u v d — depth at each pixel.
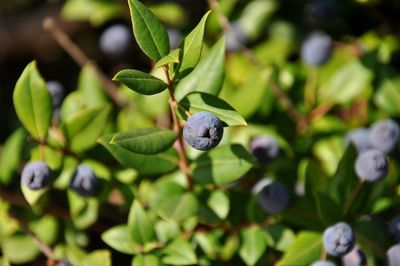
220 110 0.32
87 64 0.41
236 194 0.37
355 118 0.41
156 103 0.40
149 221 0.35
